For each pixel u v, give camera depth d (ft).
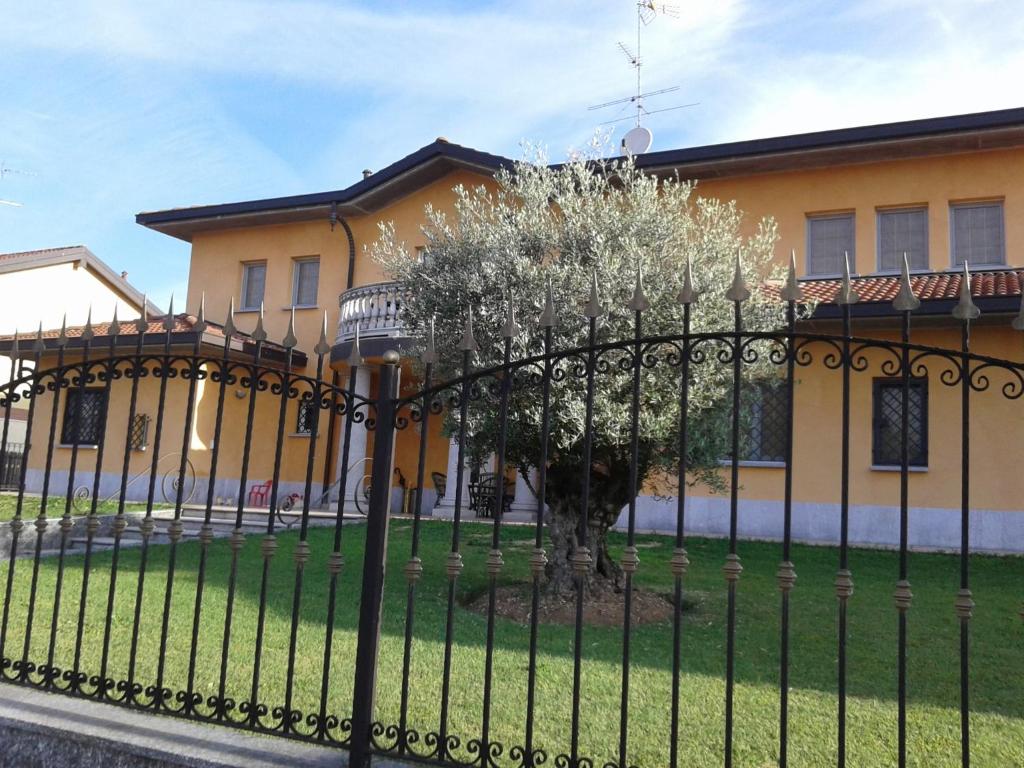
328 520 43.24
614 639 20.33
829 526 41.57
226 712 11.98
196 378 13.10
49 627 19.60
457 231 28.02
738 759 12.58
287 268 65.92
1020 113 42.50
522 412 22.88
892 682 16.98
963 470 9.09
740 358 10.19
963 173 45.85
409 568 11.34
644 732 13.64
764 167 49.01
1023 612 9.59
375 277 61.46
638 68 57.88
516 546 35.14
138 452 55.42
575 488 25.35
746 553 36.94
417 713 14.34
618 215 25.03
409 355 27.12
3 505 44.62
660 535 42.75
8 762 11.95
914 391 40.96
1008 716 14.98
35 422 59.36
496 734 13.42
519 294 23.88
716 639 20.63
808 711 14.89
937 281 41.57
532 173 27.86
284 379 12.71
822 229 49.03
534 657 10.45
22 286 75.61
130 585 24.50
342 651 18.12
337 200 61.62
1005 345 38.70
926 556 37.32
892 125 44.80
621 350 22.50
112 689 14.11
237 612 21.58
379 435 11.87
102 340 54.95
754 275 26.12
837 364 9.75
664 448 24.04
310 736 11.40
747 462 43.70
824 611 24.14
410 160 57.47
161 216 67.46
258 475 58.95
